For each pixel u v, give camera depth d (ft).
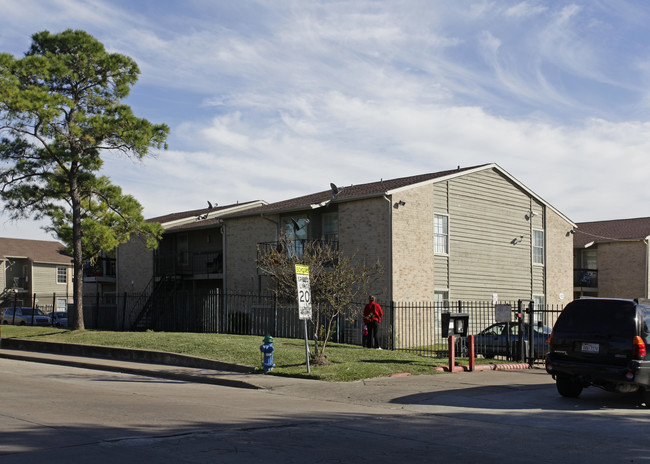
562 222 115.34
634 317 38.65
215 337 69.82
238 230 106.01
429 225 91.15
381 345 83.97
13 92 78.23
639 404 40.16
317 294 56.44
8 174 85.25
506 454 25.99
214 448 25.46
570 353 40.60
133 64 88.94
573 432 30.99
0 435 26.81
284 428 30.45
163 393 43.14
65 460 22.79
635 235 126.31
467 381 49.29
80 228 89.30
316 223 95.61
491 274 100.63
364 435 29.27
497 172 103.71
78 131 84.02
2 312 143.23
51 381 48.62
